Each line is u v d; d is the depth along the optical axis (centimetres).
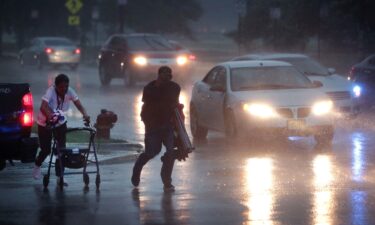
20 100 3419
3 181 3562
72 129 3388
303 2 11831
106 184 3478
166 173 3303
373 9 10325
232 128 4788
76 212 2869
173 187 3306
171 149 3303
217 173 3734
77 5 14988
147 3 17200
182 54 9562
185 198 3125
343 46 12288
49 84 10025
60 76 3419
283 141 4941
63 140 3394
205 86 5228
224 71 5069
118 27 17362
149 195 3203
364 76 6769
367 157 4228
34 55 13750
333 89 5794
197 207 2941
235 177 3616
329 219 2717
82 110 3481
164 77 3306
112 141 4697
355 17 10644
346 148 4603
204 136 5281
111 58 9956
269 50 12694
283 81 4950
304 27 12012
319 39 11456
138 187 3394
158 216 2791
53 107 3425
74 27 18575
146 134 3338
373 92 6694
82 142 4656
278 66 5056
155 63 9406
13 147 3428
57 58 13225
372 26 10519
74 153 3334
